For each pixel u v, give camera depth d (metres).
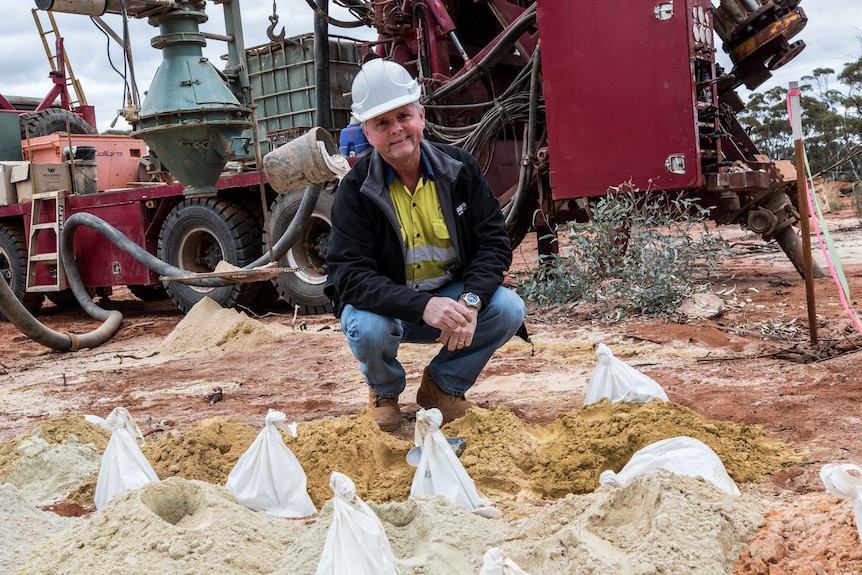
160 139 8.88
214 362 7.75
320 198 9.93
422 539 2.89
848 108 27.02
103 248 11.72
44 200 12.03
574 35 8.41
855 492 2.28
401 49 10.81
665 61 8.03
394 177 4.39
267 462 3.52
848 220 16.05
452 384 4.86
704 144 8.45
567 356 6.54
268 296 11.09
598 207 8.21
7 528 3.13
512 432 4.05
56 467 4.14
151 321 11.38
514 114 9.47
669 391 5.13
